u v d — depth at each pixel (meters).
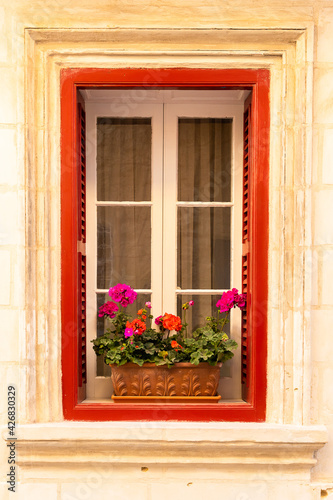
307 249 2.09
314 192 2.14
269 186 2.16
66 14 2.09
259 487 2.12
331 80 2.13
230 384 2.39
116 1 2.09
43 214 2.13
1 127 2.12
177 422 2.14
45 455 2.11
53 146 2.15
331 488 2.13
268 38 2.11
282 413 2.13
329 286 2.15
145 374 2.21
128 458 2.11
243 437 2.06
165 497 2.13
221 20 2.09
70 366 2.15
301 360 2.10
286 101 2.13
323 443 2.06
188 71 2.15
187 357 2.23
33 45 2.12
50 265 2.15
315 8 2.11
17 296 2.14
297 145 2.10
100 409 2.14
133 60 2.14
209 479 2.13
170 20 2.09
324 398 2.14
